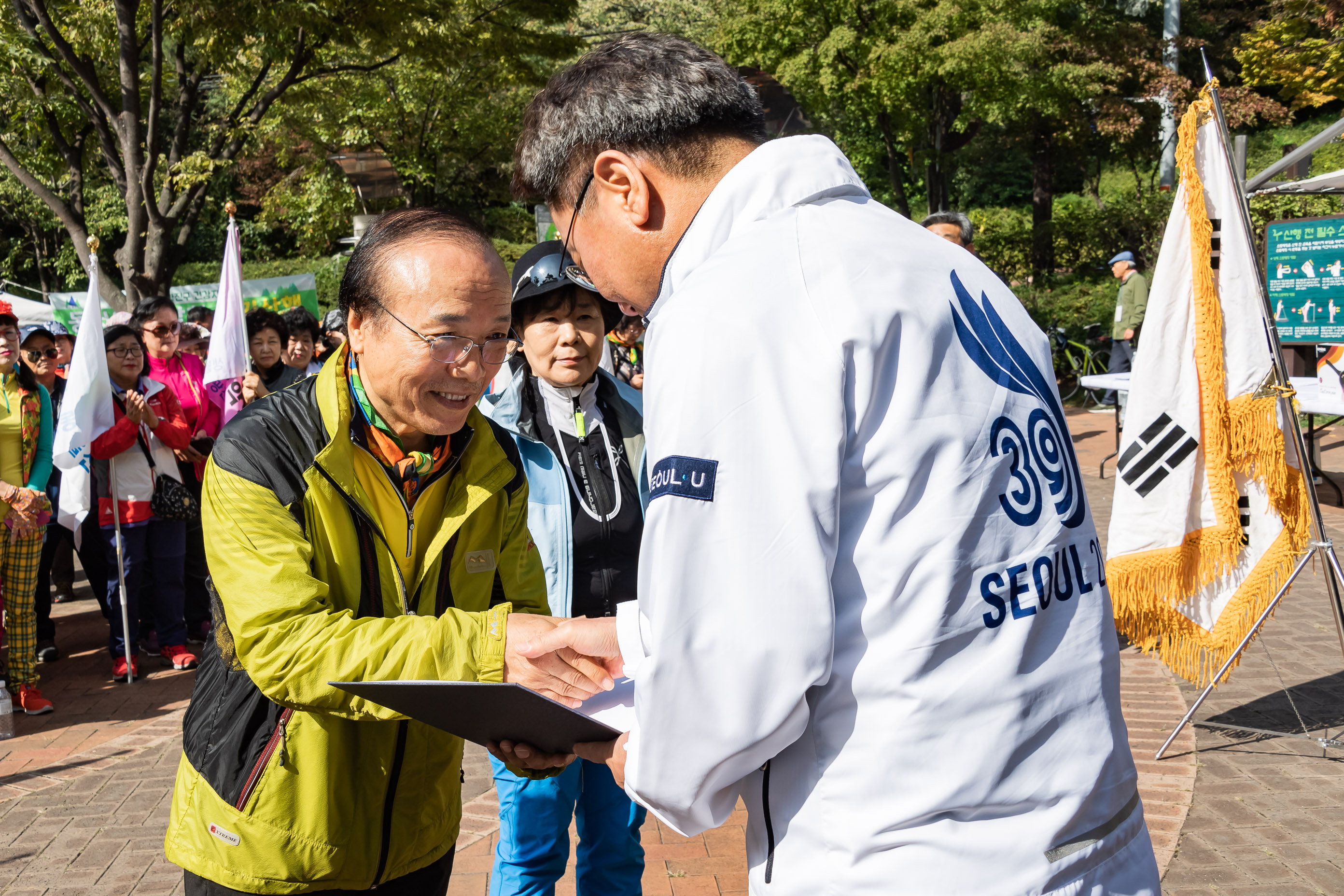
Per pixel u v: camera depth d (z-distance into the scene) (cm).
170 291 1446
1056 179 3559
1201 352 380
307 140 2066
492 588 187
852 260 116
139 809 415
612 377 285
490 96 2256
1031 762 113
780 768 119
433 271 156
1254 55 1413
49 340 670
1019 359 125
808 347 112
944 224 517
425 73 2041
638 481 273
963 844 110
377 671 150
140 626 669
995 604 113
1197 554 389
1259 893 315
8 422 533
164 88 1553
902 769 111
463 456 177
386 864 171
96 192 2741
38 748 489
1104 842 117
